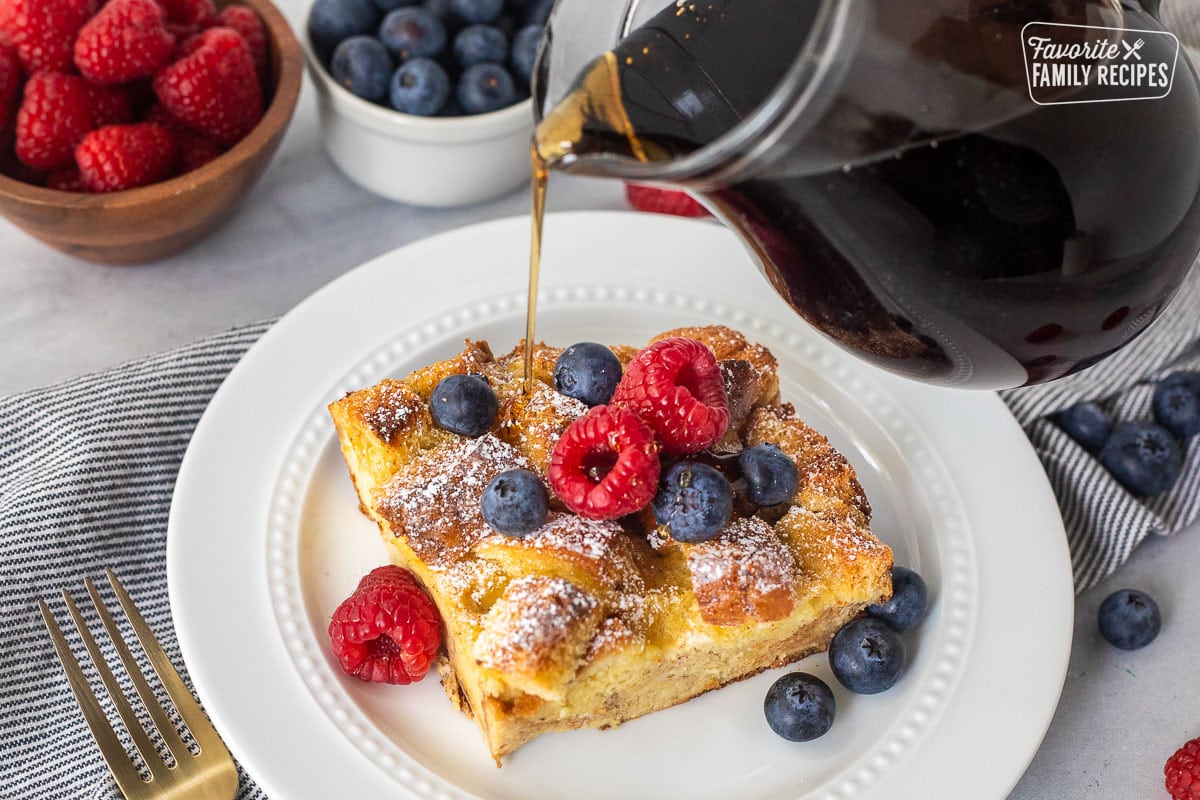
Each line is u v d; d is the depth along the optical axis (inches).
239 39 18.6
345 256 20.1
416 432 16.5
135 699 16.2
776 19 14.5
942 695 16.0
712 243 19.1
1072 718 16.6
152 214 18.1
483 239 18.8
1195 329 18.1
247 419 17.3
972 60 13.0
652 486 15.0
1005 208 13.2
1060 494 17.9
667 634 15.7
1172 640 17.2
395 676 15.8
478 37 19.4
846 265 13.8
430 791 15.4
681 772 15.9
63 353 19.0
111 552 17.0
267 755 15.3
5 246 19.8
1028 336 14.1
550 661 15.1
